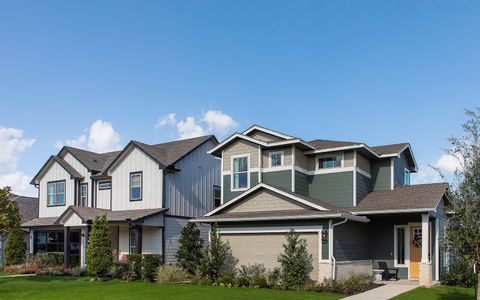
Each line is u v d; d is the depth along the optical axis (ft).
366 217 72.23
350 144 75.97
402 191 75.25
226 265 69.36
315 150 78.33
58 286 65.16
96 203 99.45
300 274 59.36
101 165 103.76
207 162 98.17
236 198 71.92
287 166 76.95
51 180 106.42
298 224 63.52
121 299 50.78
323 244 60.64
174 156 91.30
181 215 89.81
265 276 64.23
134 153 92.17
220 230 71.20
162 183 86.99
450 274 63.98
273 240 65.87
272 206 69.10
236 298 50.55
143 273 72.33
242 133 82.58
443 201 71.72
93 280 72.23
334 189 76.64
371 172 81.30
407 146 83.87
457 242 39.58
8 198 69.00
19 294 56.39
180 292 56.18
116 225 87.04
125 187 92.63
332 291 56.13
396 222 72.74
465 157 39.86
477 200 38.73
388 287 59.98
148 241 86.89
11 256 97.30
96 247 73.10
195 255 73.67
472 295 52.85
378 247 73.77
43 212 106.73
